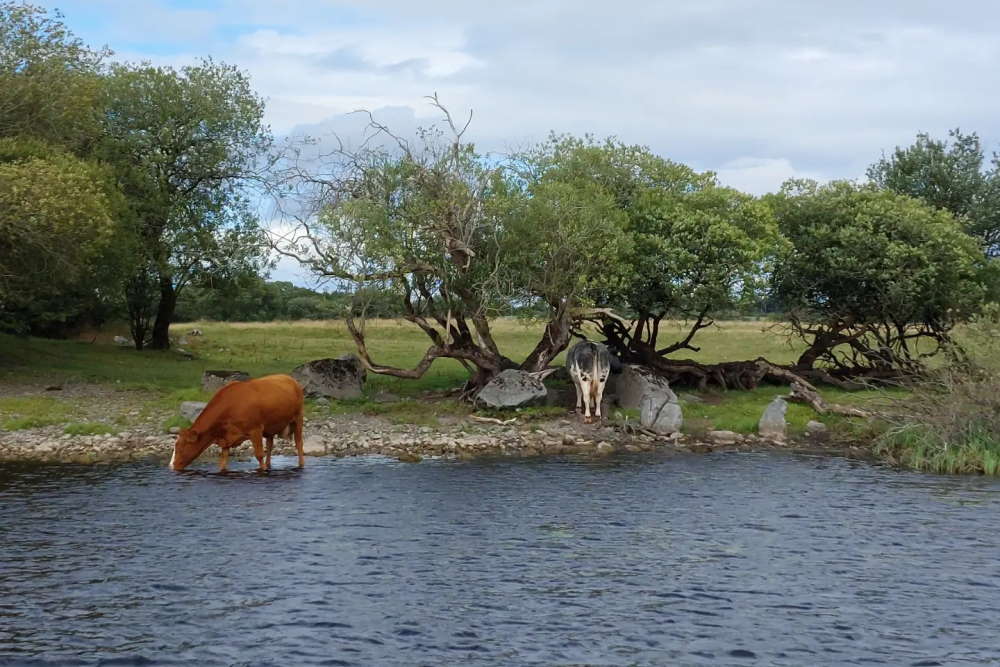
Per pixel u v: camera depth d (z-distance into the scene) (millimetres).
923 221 27891
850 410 23984
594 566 11859
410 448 20641
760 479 17781
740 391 28328
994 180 37406
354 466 18625
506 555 12328
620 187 28297
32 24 29688
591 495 16141
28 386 27422
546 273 24688
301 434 18656
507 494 16141
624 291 26500
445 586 11000
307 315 73000
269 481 16906
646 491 16531
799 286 29562
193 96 37875
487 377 25781
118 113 37125
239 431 17672
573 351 24266
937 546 12883
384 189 24500
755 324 62812
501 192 25016
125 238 31031
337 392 25922
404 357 38469
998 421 20188
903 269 27250
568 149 28328
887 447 21016
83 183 26344
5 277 27891
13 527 13383
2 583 10914
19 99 28938
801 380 25766
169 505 14844
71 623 9703
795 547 12812
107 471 17656
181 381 29844
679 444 21844
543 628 9695
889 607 10391
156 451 19750
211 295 44562
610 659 8930
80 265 27625
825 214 29141
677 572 11633
